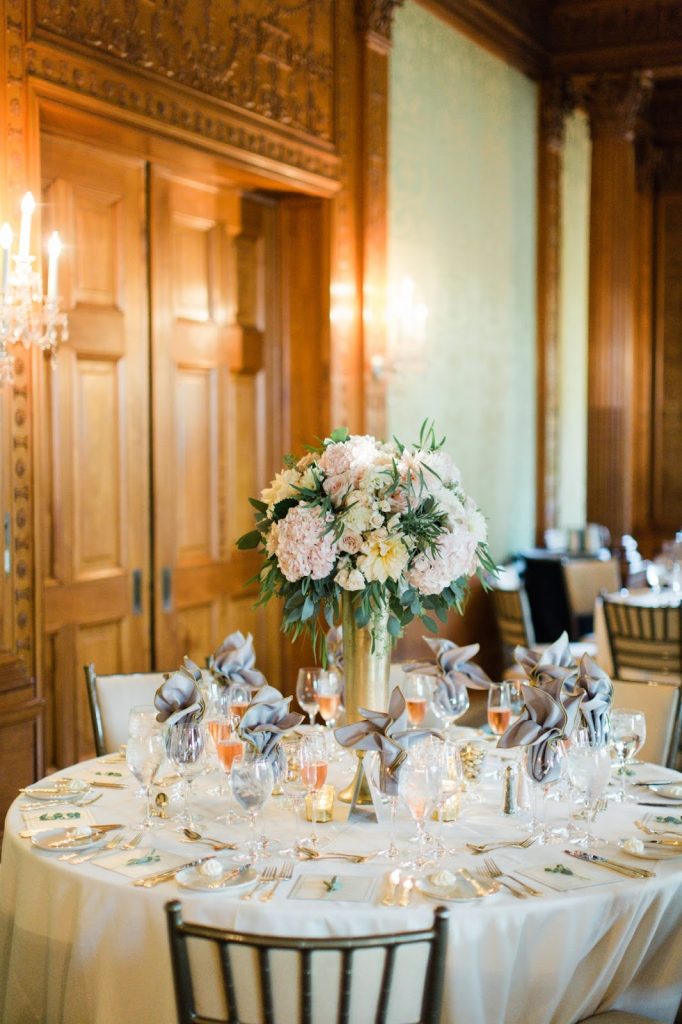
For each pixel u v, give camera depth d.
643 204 10.92
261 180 5.46
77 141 4.62
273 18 5.38
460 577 2.95
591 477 8.84
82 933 2.37
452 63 7.15
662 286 11.06
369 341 6.21
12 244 4.00
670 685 3.68
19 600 4.10
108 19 4.36
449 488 2.96
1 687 4.02
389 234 6.49
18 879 2.60
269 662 5.97
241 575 5.74
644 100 8.48
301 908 2.23
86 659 4.77
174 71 4.73
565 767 2.64
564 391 9.52
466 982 2.21
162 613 5.16
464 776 3.06
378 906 2.24
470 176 7.45
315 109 5.77
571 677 2.89
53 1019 2.48
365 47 6.11
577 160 9.64
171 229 5.20
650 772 3.21
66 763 4.67
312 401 6.00
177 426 5.29
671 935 2.51
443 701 3.28
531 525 8.63
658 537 11.12
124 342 4.92
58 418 4.60
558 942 2.28
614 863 2.49
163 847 2.58
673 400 11.08
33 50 4.04
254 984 2.22
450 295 7.25
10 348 4.00
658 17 7.97
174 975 1.94
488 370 7.82
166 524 5.18
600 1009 2.45
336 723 3.45
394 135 6.50
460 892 2.30
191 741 2.67
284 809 2.87
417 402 6.86
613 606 5.83
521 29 7.84
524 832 2.70
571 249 9.58
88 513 4.77
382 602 2.89
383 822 2.76
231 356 5.64
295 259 6.00
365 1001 2.19
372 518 2.79
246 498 5.80
